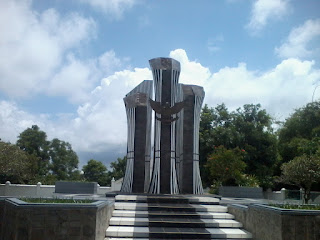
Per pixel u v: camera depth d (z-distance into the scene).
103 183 33.12
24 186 20.55
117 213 9.22
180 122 16.17
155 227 8.53
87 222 6.41
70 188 19.20
